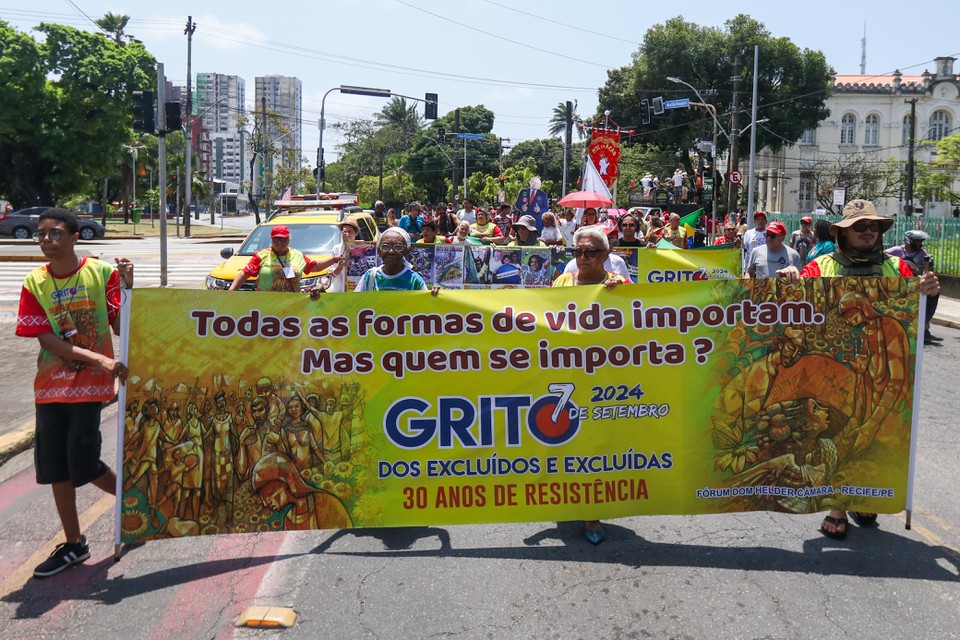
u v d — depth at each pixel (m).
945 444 7.24
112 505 5.52
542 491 4.69
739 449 4.72
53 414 4.37
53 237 4.25
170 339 4.48
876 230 4.92
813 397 4.72
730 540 4.88
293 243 13.30
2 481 6.02
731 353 4.71
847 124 66.19
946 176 52.91
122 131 48.00
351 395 4.60
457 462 4.66
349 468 4.61
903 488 4.75
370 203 102.81
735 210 31.30
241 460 4.54
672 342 4.71
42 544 4.88
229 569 4.50
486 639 3.78
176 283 19.12
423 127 111.94
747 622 3.92
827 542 4.85
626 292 4.69
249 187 54.47
